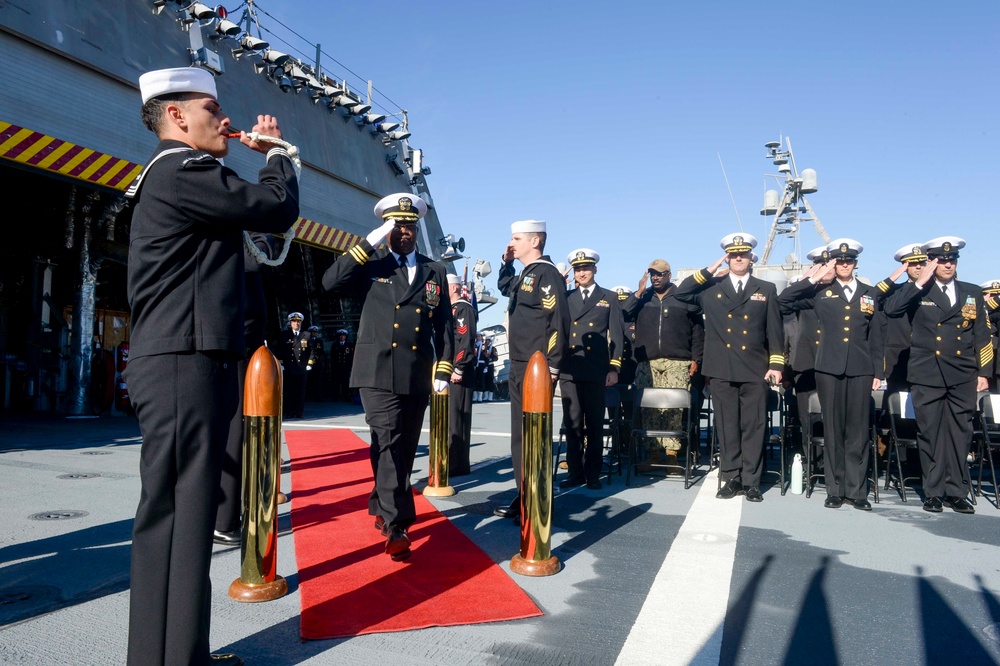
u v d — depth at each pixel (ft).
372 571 12.96
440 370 15.66
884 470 26.45
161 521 7.95
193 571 7.95
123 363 46.85
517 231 18.54
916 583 12.85
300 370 46.52
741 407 21.54
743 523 17.65
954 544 15.74
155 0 37.93
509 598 11.53
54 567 12.91
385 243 15.20
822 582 12.83
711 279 22.25
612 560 14.11
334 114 53.57
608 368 23.82
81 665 8.86
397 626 10.28
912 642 10.17
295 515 17.67
